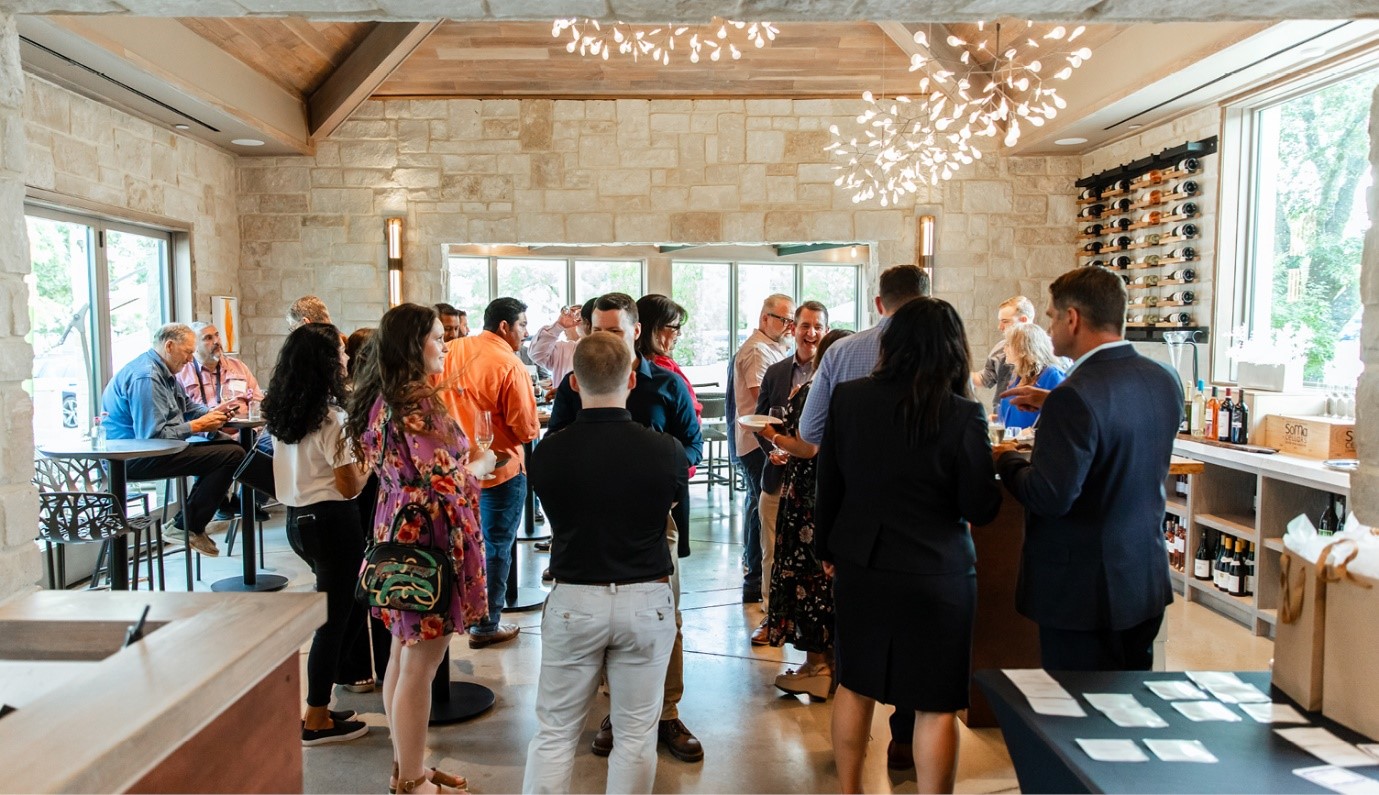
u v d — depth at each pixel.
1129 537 2.04
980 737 2.95
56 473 4.14
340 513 2.82
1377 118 1.72
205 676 1.00
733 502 7.00
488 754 2.80
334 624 2.85
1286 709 1.41
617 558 2.02
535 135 6.89
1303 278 4.60
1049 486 1.94
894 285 2.62
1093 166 6.65
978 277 6.95
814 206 6.97
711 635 3.96
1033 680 1.56
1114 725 1.37
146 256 5.79
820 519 2.24
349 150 6.86
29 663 1.26
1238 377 4.91
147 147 5.57
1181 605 4.36
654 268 8.61
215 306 6.35
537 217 6.92
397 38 6.13
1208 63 4.44
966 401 2.04
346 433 2.48
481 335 3.63
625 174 6.92
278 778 1.24
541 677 2.08
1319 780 1.18
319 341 2.74
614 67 6.63
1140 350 5.95
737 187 6.95
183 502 4.52
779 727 3.02
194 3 1.66
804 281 9.38
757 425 2.96
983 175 6.92
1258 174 4.95
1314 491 3.85
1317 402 4.14
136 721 0.89
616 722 2.08
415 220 6.91
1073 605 2.05
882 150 6.81
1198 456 4.32
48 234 4.78
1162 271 5.63
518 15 1.75
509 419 3.59
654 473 2.03
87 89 4.82
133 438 4.32
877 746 2.91
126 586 3.70
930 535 2.04
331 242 6.89
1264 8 1.71
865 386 2.12
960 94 6.10
